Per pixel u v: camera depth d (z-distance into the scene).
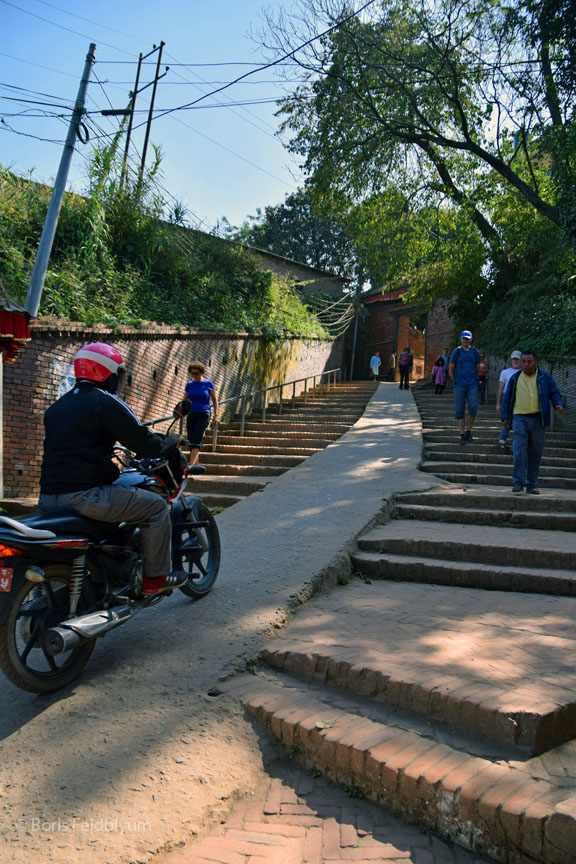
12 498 8.52
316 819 2.56
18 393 8.57
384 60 17.55
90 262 13.01
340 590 4.98
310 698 3.27
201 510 4.66
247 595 4.51
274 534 6.03
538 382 7.39
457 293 24.69
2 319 7.20
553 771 2.52
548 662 3.35
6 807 2.49
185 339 12.75
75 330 9.26
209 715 3.11
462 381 10.74
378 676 3.20
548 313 16.94
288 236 42.69
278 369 19.02
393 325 34.34
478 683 3.06
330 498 7.30
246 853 2.35
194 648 3.75
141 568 3.80
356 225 22.03
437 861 2.30
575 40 14.61
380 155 19.77
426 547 5.62
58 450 3.49
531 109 15.96
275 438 12.53
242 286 19.66
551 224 18.86
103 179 14.92
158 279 15.76
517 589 4.96
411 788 2.52
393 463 9.17
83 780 2.64
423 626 4.01
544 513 6.56
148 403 11.41
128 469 4.09
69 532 3.34
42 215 13.25
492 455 9.61
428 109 18.59
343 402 18.02
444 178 20.25
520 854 2.22
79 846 2.30
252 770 2.85
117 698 3.26
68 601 3.50
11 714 3.19
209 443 12.72
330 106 18.55
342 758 2.77
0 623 3.03
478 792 2.37
